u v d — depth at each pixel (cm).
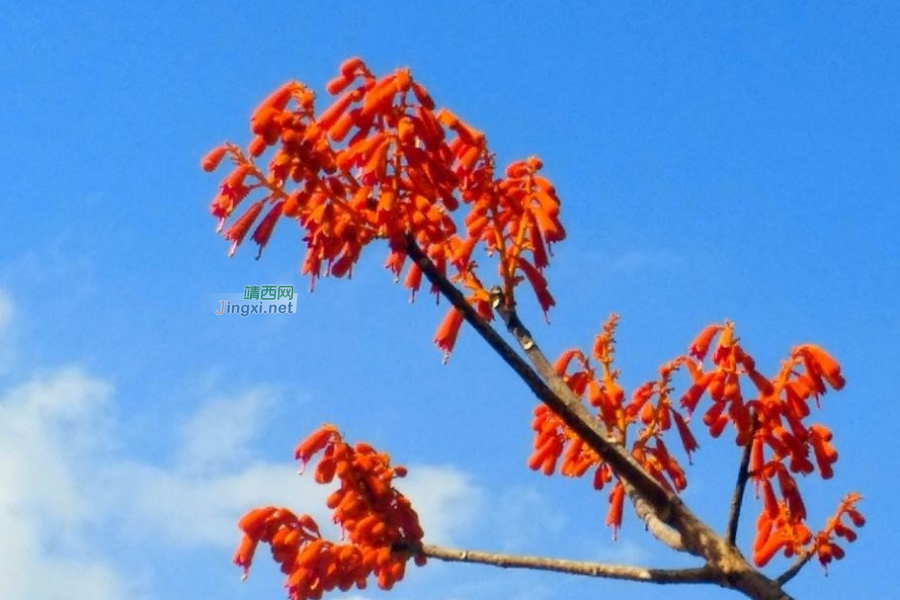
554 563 1341
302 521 1373
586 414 1414
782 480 1330
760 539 1400
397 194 1188
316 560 1345
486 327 1244
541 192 1317
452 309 1306
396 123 1190
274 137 1180
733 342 1309
